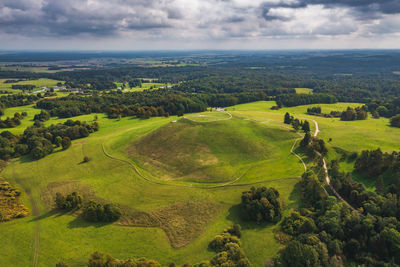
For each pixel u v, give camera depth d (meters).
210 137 127.19
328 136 127.06
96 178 103.75
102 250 65.81
